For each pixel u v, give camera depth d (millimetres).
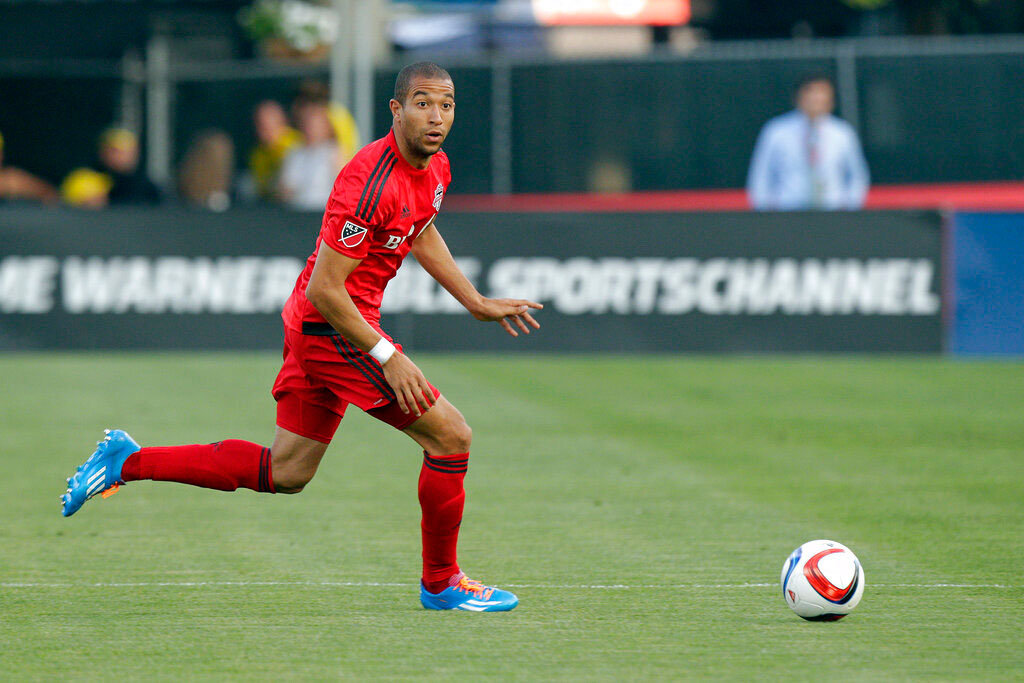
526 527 23109
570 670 14781
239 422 34500
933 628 16594
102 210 47406
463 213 47344
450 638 16094
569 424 34625
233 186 62875
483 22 78750
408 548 21484
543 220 47469
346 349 16953
